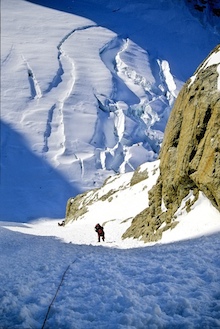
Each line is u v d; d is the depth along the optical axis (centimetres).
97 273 849
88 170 10075
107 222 3444
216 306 574
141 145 10738
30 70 14512
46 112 12344
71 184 9562
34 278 847
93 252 1429
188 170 2034
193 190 2088
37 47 16125
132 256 1146
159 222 2255
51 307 606
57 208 8600
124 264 943
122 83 14412
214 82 2028
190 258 911
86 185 9588
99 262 1006
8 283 805
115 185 4803
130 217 3344
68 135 11338
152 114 12438
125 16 19838
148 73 15238
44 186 9394
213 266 820
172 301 595
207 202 1923
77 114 12256
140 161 10200
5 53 15438
